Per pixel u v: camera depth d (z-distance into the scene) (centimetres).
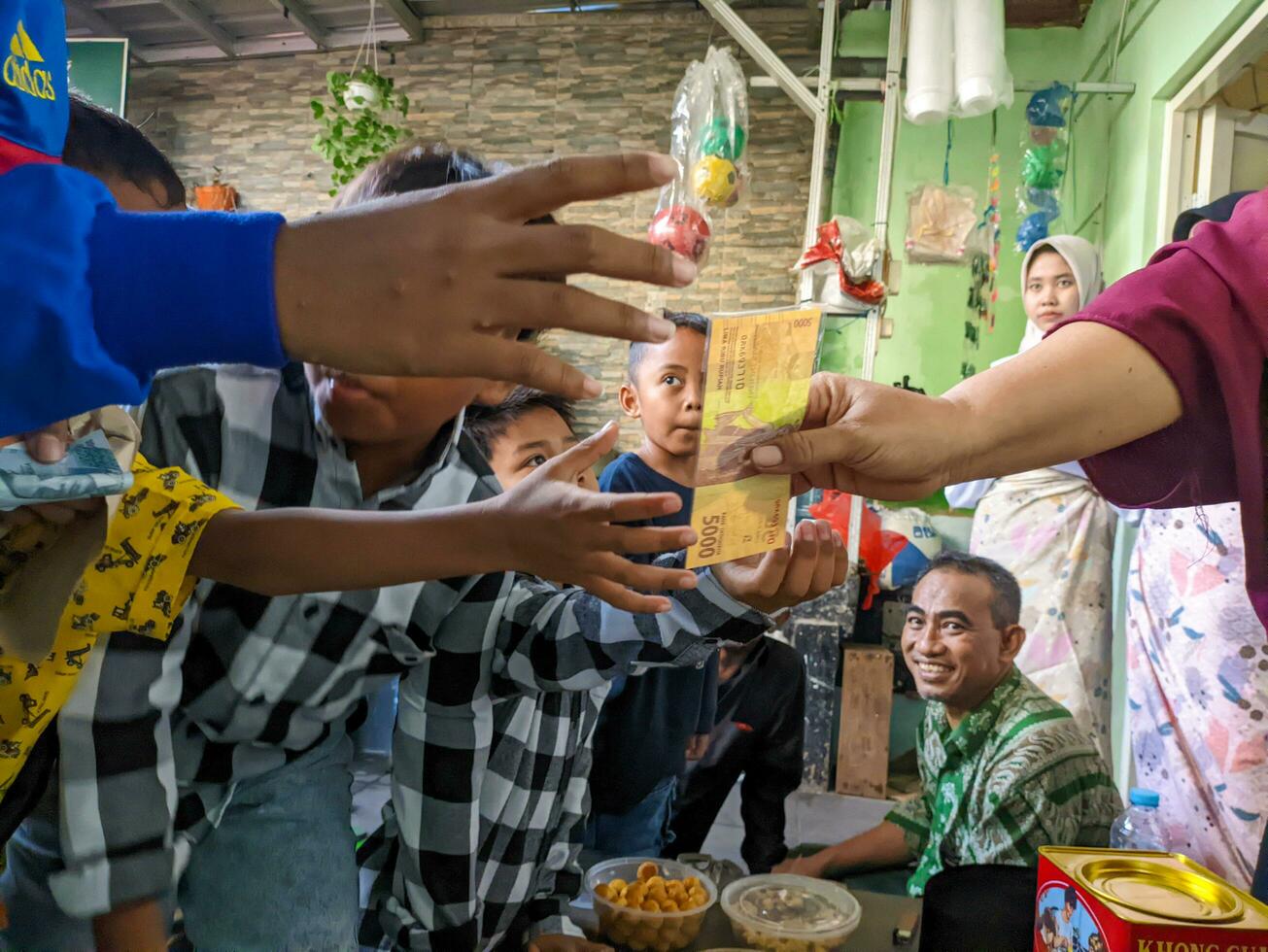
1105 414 74
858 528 322
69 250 35
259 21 471
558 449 144
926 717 184
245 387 85
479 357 36
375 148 410
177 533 66
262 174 489
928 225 332
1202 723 197
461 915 101
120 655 75
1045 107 315
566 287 36
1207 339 73
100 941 76
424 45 470
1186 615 201
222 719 86
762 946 110
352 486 85
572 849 130
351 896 93
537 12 461
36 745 76
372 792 255
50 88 46
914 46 294
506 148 461
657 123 452
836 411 73
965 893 100
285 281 35
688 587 63
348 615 86
